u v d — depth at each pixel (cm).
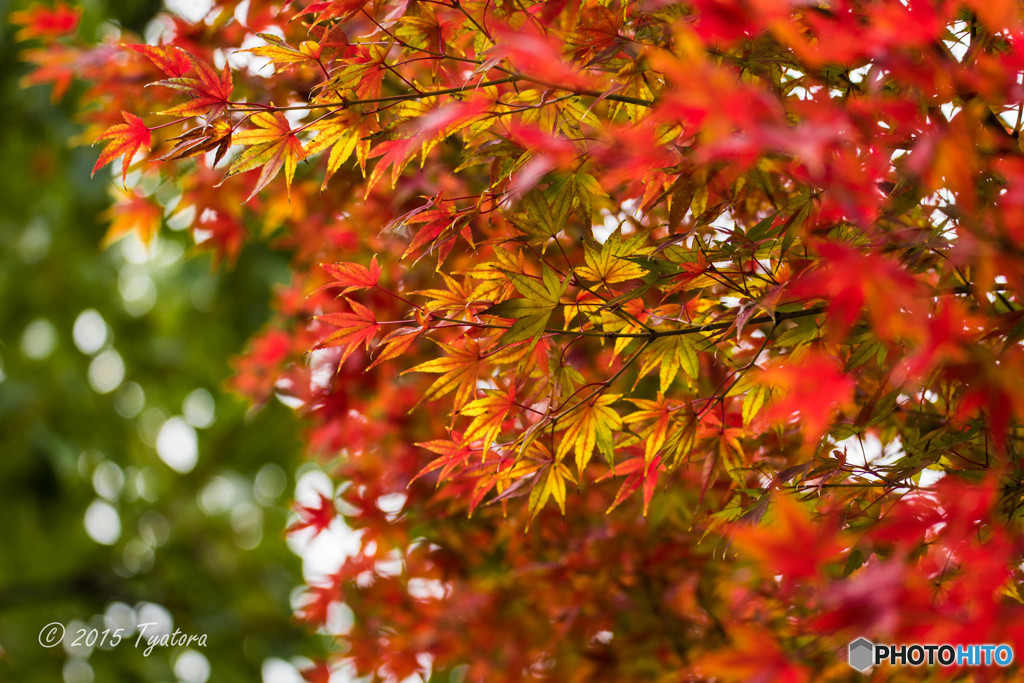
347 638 203
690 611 193
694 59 148
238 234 198
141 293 448
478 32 167
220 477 483
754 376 168
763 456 178
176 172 192
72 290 428
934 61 152
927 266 163
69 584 434
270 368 206
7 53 358
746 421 171
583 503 195
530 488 170
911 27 150
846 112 153
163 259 414
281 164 168
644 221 178
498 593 201
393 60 175
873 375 172
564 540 195
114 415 456
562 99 165
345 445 201
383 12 170
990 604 148
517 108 165
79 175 352
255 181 192
